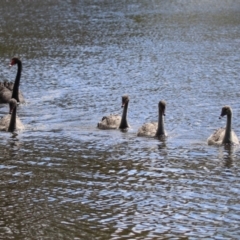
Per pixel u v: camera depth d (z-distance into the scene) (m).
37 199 21.84
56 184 23.36
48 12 83.31
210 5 90.00
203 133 30.95
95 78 44.75
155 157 26.73
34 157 26.70
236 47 57.44
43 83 43.38
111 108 36.34
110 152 27.45
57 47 58.41
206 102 37.28
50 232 19.22
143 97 38.88
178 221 20.03
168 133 30.86
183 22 74.56
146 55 53.91
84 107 36.62
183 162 26.02
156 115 34.72
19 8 87.75
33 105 37.25
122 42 61.03
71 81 43.81
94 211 20.80
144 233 19.16
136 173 24.58
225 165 25.62
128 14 80.94
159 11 83.88
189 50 56.16
